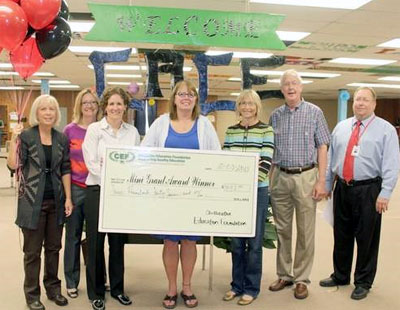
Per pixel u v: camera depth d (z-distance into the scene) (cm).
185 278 307
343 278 348
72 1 475
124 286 343
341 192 331
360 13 521
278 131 317
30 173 275
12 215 581
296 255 327
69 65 966
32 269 286
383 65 920
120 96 290
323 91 1528
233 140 304
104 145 280
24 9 260
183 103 281
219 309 301
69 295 316
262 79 369
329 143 324
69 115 1733
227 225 288
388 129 310
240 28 298
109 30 288
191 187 284
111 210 280
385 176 309
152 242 343
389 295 332
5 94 1581
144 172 280
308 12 517
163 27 292
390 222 584
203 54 356
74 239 313
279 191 322
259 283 313
